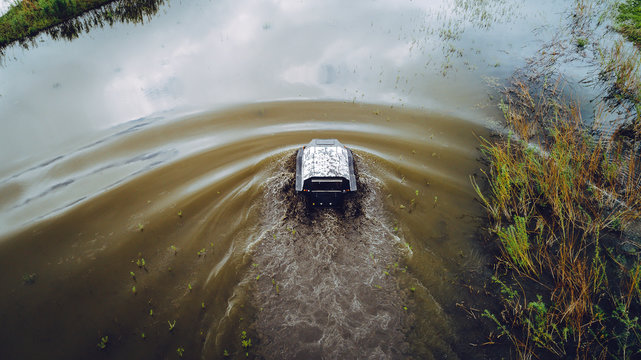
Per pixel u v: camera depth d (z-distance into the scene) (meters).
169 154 13.12
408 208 10.94
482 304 8.29
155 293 8.42
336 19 24.09
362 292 8.52
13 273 8.84
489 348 7.43
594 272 8.78
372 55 20.05
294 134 14.13
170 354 7.27
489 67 18.81
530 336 7.58
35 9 22.30
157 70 18.42
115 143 13.63
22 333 7.61
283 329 7.73
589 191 11.04
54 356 7.23
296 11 25.27
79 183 11.73
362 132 14.30
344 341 7.53
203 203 10.96
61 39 20.81
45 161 12.72
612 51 18.78
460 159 12.99
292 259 9.28
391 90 17.14
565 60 18.83
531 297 8.38
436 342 7.55
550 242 9.56
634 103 15.08
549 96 16.22
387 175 12.15
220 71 18.42
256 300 8.31
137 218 10.41
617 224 9.90
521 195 10.82
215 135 14.14
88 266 9.02
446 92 16.97
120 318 7.91
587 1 25.77
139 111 15.55
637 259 9.02
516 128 14.13
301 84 17.56
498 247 9.69
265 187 11.48
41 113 15.23
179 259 9.25
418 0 27.39
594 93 16.17
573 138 12.73
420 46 20.92
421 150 13.44
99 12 23.44
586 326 7.65
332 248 9.57
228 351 7.32
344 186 10.37
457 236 10.05
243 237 9.89
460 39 21.61
